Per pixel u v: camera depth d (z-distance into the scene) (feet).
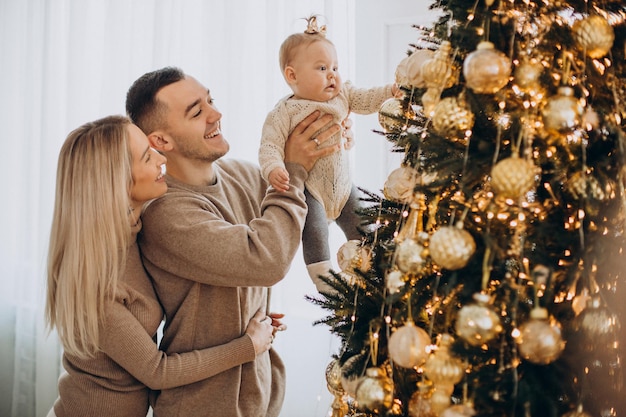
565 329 3.01
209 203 4.93
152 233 4.84
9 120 9.27
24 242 8.98
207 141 4.99
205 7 7.79
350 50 7.07
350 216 5.40
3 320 9.25
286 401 7.48
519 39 3.14
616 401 3.17
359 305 3.66
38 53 8.98
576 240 2.97
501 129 3.05
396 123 3.80
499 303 2.93
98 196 4.63
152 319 4.86
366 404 3.18
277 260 4.60
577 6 3.18
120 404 4.83
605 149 3.09
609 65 3.10
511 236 2.99
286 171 4.78
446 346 2.98
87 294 4.58
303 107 5.03
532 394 2.83
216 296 4.84
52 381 8.76
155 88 4.93
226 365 4.74
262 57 7.55
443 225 3.30
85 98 8.66
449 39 3.23
